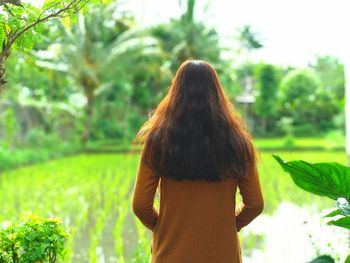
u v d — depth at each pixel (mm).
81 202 12328
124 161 23422
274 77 48969
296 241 8539
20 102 25250
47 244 3979
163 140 2824
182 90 2883
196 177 2816
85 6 3684
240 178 2898
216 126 2828
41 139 25875
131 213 11203
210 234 2834
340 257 5570
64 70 22844
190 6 32031
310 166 2781
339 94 49656
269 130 50531
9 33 3479
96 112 31594
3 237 4043
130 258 7746
